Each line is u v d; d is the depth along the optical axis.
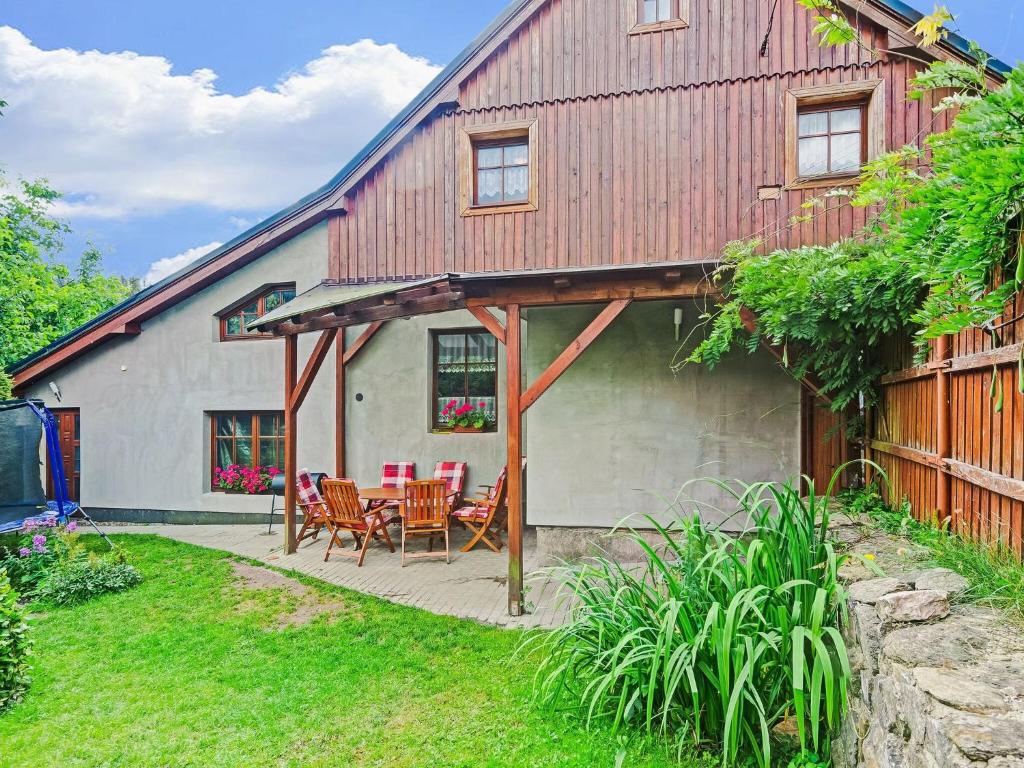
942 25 3.27
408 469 9.30
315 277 10.05
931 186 2.36
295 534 7.90
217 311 10.47
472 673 4.31
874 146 6.67
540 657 4.53
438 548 8.21
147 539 8.89
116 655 4.80
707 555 3.18
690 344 6.80
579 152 7.49
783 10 6.96
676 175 7.17
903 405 4.56
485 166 8.10
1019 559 2.76
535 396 5.59
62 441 11.39
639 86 7.33
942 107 2.97
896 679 2.17
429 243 8.09
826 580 3.00
